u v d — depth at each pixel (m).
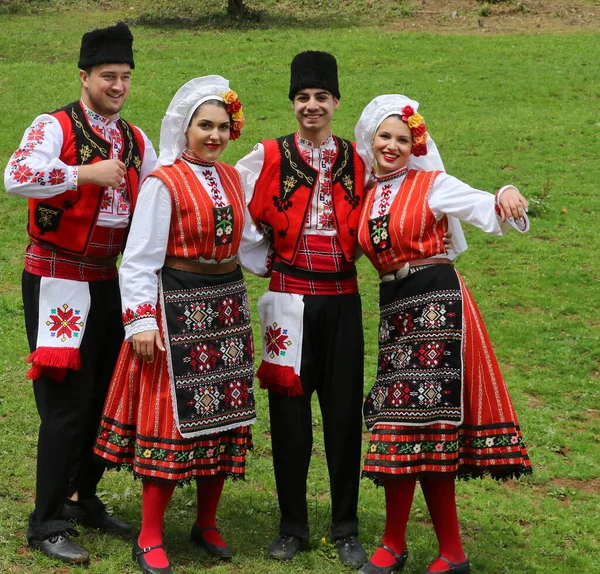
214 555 4.01
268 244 4.21
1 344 6.82
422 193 3.96
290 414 4.09
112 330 4.05
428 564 4.12
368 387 6.43
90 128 3.89
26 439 5.21
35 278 3.86
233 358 3.88
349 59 17.12
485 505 4.96
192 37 19.45
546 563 4.34
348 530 4.17
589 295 8.32
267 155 4.11
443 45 18.20
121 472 4.85
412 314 3.91
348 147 4.18
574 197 10.67
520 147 12.46
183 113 3.83
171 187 3.76
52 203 3.80
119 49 3.87
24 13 22.69
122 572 3.80
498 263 9.02
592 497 5.17
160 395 3.75
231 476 3.91
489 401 3.87
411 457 3.82
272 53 17.72
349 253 4.11
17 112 13.48
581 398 6.52
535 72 16.14
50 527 3.87
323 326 4.09
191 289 3.79
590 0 22.36
